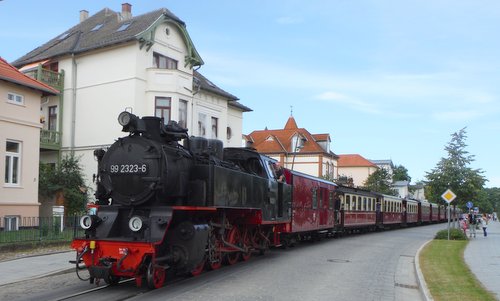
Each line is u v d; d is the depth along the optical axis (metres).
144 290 8.74
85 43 26.86
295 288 9.39
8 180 19.50
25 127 20.11
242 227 13.38
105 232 9.15
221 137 31.02
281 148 57.16
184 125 26.31
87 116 26.06
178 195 9.72
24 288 8.87
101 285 9.20
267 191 14.34
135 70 24.62
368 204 31.06
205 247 10.37
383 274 11.84
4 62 20.62
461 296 8.58
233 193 11.50
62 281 9.63
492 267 12.77
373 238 25.47
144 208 9.33
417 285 10.48
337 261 14.18
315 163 56.38
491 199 134.62
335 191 24.88
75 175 24.14
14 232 14.53
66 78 26.75
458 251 17.55
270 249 17.70
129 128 9.70
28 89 20.25
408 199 43.28
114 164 9.63
